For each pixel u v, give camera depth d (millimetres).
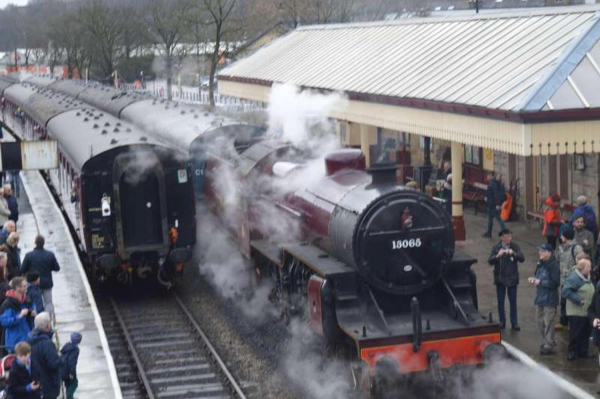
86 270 21078
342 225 12992
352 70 24547
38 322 10898
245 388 13414
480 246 20859
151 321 17516
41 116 33312
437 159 28453
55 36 83938
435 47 22234
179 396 13281
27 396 10227
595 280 14289
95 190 18297
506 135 15602
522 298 16516
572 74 15320
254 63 32969
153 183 18406
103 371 13594
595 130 14969
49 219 26953
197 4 59156
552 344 13516
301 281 14727
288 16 53719
